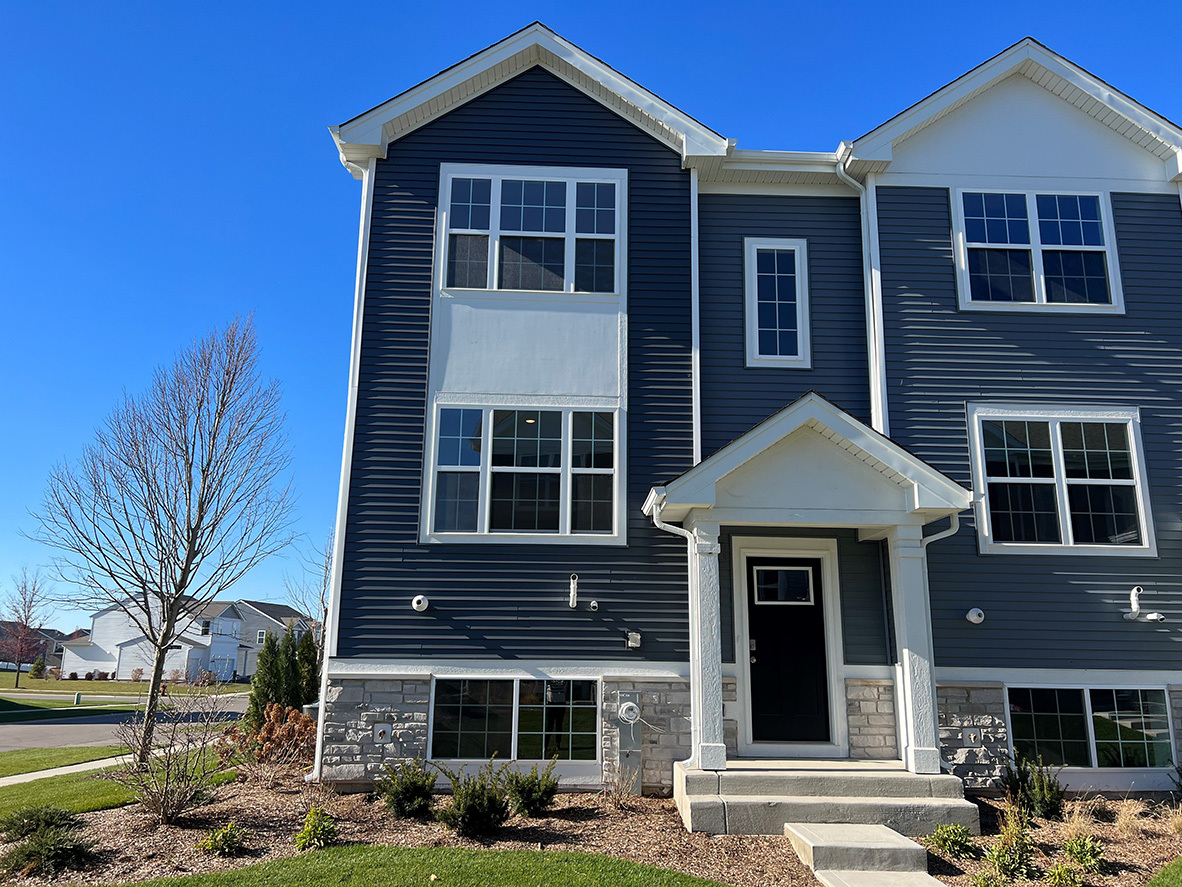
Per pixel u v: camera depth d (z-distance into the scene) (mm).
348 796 9195
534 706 9891
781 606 10484
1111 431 11000
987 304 11258
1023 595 10406
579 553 10297
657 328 11023
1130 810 9055
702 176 11648
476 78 11422
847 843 7418
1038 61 11688
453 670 9883
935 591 10367
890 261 11367
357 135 10992
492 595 10117
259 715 14734
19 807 9219
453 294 10922
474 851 7312
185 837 7707
